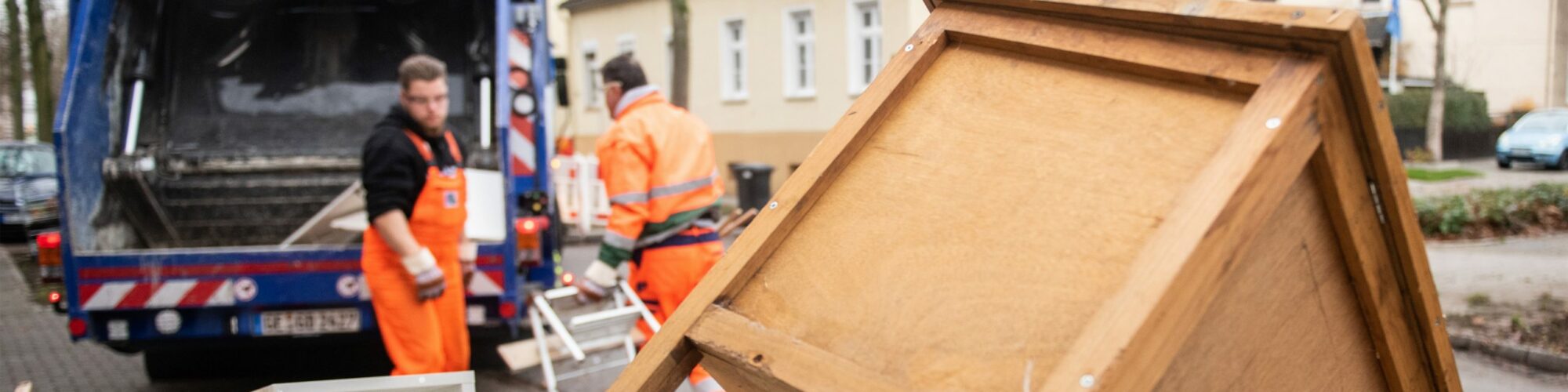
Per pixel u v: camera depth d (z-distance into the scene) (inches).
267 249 233.8
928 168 71.7
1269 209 60.2
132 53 259.9
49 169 802.8
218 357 288.2
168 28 269.3
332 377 271.9
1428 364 76.5
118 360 316.5
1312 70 61.7
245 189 262.5
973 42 78.2
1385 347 74.5
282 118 273.6
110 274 231.0
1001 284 62.3
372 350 298.8
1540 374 261.3
